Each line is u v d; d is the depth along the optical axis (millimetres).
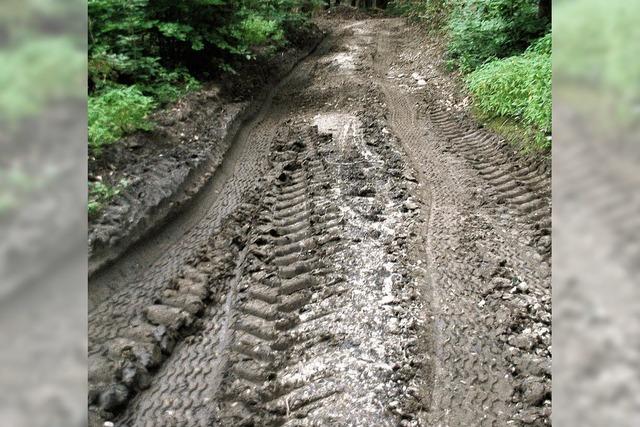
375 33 13219
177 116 5418
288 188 4582
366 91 7805
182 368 2561
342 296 3000
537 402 2215
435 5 12398
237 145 5793
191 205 4191
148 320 2836
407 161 5125
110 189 3703
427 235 3709
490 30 7211
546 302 2918
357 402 2244
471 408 2230
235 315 2957
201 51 7008
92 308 2889
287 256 3473
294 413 2227
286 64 9555
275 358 2580
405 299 2947
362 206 4109
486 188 4449
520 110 5375
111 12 5387
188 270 3330
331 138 5844
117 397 2285
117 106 4562
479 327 2750
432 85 8062
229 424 2184
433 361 2520
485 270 3248
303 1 13969
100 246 3123
